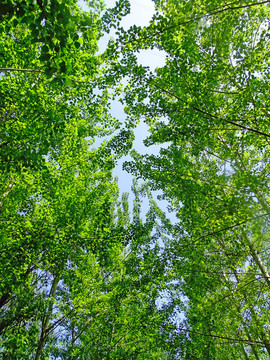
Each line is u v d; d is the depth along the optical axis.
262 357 6.33
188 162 6.86
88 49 5.61
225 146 5.98
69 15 2.76
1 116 4.95
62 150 6.59
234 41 4.81
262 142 5.54
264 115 4.88
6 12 2.73
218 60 4.66
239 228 5.16
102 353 6.66
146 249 7.76
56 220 5.79
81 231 5.79
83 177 7.16
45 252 5.40
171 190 6.69
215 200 5.24
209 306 5.70
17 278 5.07
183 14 3.87
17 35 5.48
